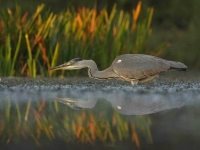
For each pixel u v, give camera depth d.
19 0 45.62
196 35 42.78
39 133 13.89
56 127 14.57
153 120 15.23
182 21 48.69
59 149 12.62
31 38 28.08
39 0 46.19
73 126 14.62
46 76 28.02
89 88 22.11
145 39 30.59
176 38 44.56
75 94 20.33
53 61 27.83
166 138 13.33
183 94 20.20
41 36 27.78
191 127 14.37
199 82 25.28
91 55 29.05
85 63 23.33
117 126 14.57
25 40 27.92
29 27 28.08
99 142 13.16
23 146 12.81
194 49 42.09
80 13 31.25
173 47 42.47
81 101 18.55
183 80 26.50
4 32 28.36
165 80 26.30
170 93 20.52
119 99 18.94
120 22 30.16
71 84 23.58
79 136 13.61
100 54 29.16
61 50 28.61
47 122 15.14
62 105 17.70
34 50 28.23
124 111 16.59
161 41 43.78
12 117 15.74
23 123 14.98
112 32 29.39
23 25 28.42
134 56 22.97
